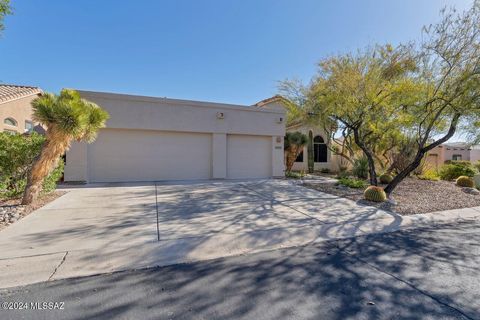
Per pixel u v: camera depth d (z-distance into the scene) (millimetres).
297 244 4621
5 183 7004
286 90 15164
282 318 2461
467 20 7430
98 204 7047
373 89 9250
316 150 20906
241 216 6160
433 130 9055
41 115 6004
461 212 7324
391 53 11180
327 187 11016
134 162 11609
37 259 3596
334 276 3365
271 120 14109
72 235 4559
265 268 3588
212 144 12844
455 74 7852
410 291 3018
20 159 7180
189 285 3074
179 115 12102
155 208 6738
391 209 7348
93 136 7234
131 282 3123
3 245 4031
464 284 3207
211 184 11234
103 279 3186
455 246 4609
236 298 2799
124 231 4859
